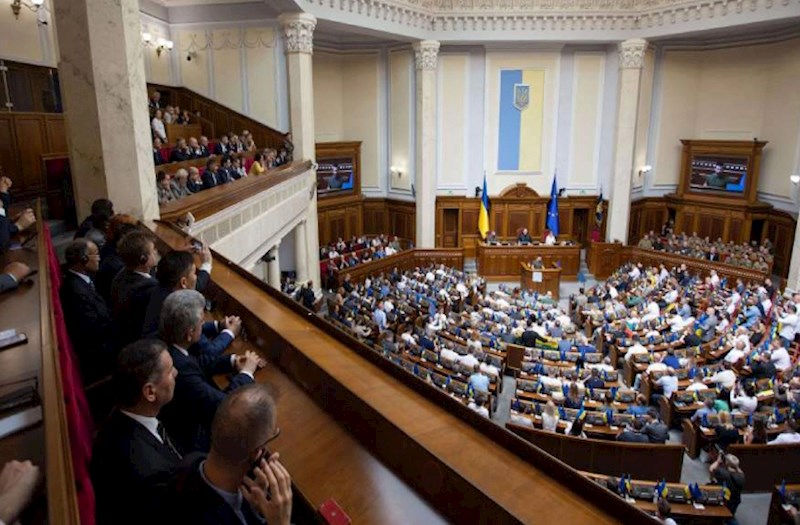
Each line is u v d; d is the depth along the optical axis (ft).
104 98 22.38
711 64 75.92
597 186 77.61
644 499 25.90
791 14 56.39
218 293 14.65
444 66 74.13
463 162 77.05
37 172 31.12
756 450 29.60
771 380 37.35
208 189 33.27
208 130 58.13
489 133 76.28
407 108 74.38
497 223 78.33
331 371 9.00
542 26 69.62
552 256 72.28
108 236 17.29
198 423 8.75
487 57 74.02
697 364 42.24
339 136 78.07
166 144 42.93
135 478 6.44
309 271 59.57
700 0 62.49
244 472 5.56
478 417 7.43
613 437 32.45
